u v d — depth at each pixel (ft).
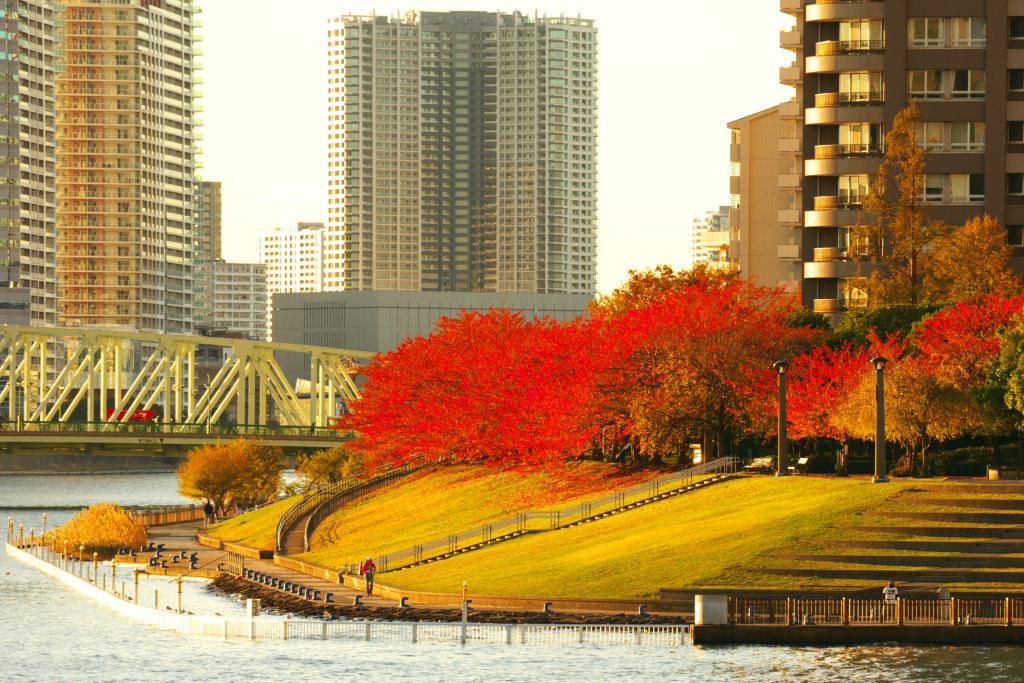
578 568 610.65
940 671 485.56
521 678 508.94
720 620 535.19
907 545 566.36
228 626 620.49
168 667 554.87
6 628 654.94
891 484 632.38
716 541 597.11
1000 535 571.28
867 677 481.87
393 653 558.97
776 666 501.15
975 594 528.22
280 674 534.37
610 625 545.03
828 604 531.50
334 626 595.88
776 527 597.93
